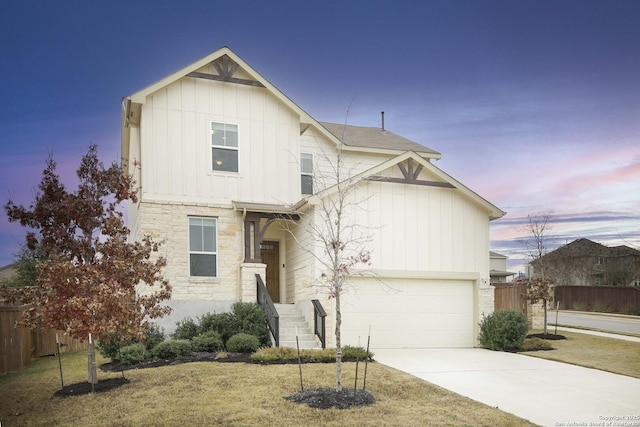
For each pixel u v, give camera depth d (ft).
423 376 41.47
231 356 46.34
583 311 122.21
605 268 145.18
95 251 37.32
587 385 38.81
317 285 53.26
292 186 62.49
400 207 59.82
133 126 61.16
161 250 55.67
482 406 32.48
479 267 62.28
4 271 118.01
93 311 33.73
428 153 75.87
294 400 32.37
